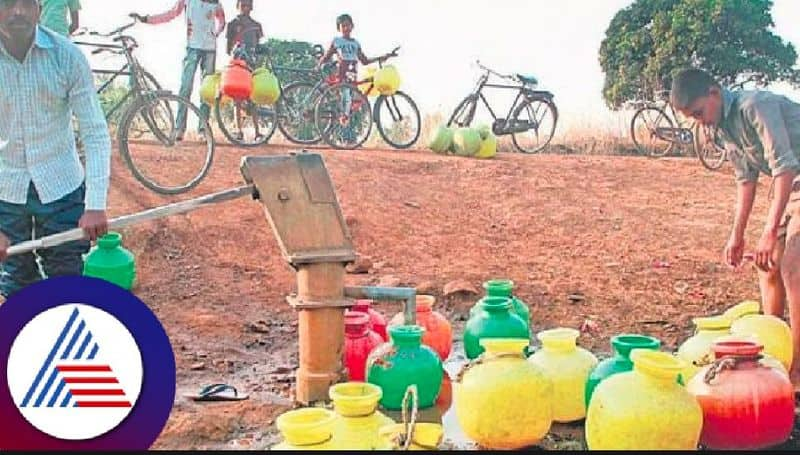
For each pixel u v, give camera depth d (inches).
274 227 163.5
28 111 169.6
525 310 189.9
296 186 166.2
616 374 140.9
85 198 174.1
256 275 281.7
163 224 305.0
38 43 167.8
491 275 286.7
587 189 397.1
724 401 140.2
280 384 185.5
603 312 250.8
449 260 304.2
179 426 158.9
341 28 449.7
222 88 394.9
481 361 145.1
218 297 261.3
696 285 277.7
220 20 403.2
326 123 443.5
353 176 383.6
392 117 471.2
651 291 271.7
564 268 295.7
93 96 173.2
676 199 387.2
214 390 179.8
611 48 738.8
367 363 158.4
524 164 434.3
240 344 217.9
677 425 131.7
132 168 325.1
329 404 163.8
